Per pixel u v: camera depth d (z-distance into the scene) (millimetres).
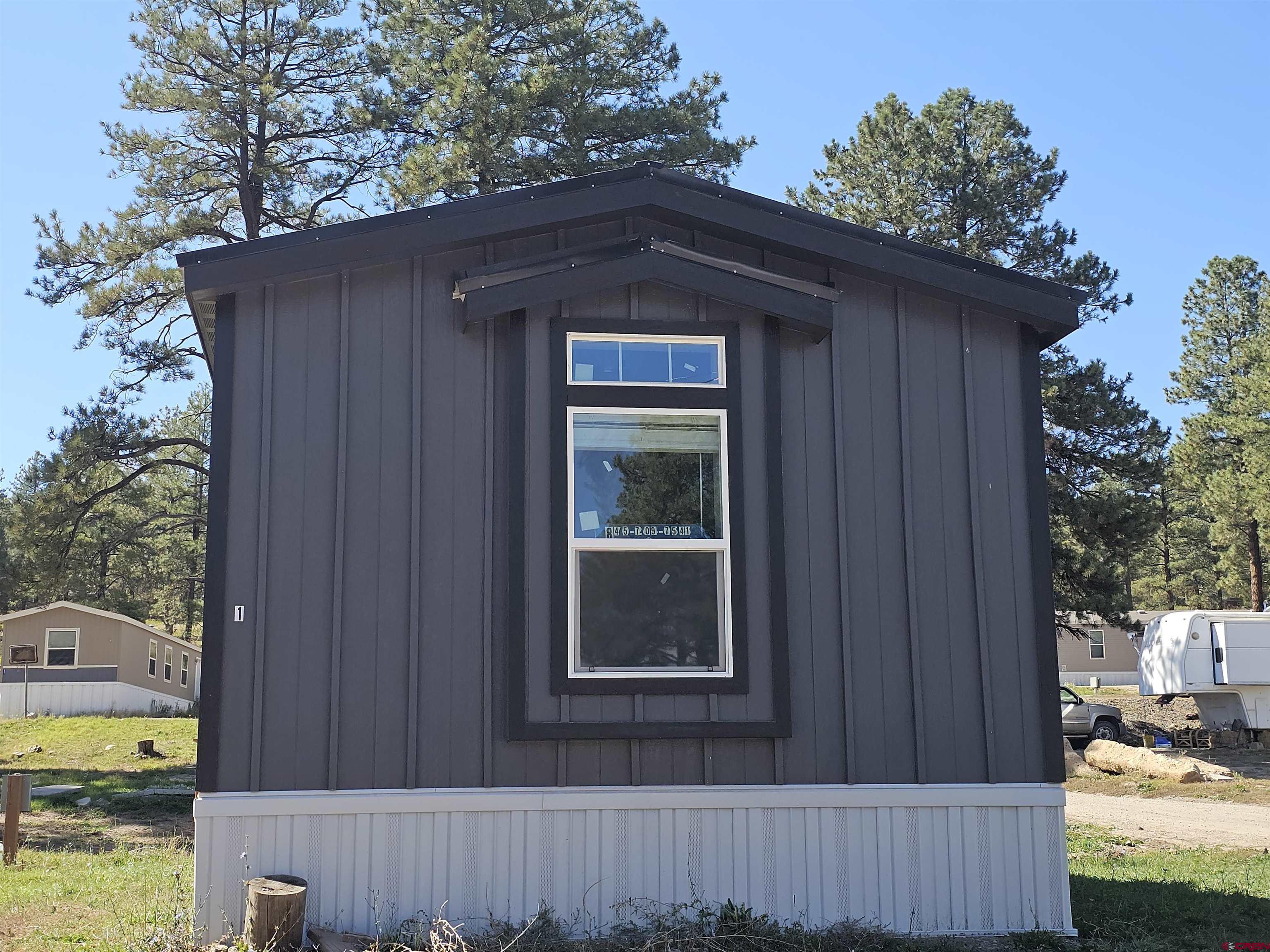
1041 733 7277
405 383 7117
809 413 7430
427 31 22453
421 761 6762
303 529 6891
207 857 6523
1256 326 41500
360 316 7141
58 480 21672
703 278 7316
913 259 7520
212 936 6453
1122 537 22094
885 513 7383
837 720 7125
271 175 23203
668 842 6867
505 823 6777
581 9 23578
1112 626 22688
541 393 7184
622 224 7520
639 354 7352
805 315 7359
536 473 7094
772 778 7027
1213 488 34594
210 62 23109
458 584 6961
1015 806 7141
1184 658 22312
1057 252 24328
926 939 6805
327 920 6547
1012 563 7438
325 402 7027
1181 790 16859
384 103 22609
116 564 39219
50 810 14500
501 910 6684
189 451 38688
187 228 22797
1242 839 12344
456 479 7059
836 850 6980
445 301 7234
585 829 6824
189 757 20703
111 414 22266
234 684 6695
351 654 6812
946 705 7219
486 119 20328
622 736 6879
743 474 7262
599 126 21641
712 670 7051
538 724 6812
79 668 29969
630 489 7172
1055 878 7117
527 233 7285
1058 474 22797
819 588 7246
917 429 7500
